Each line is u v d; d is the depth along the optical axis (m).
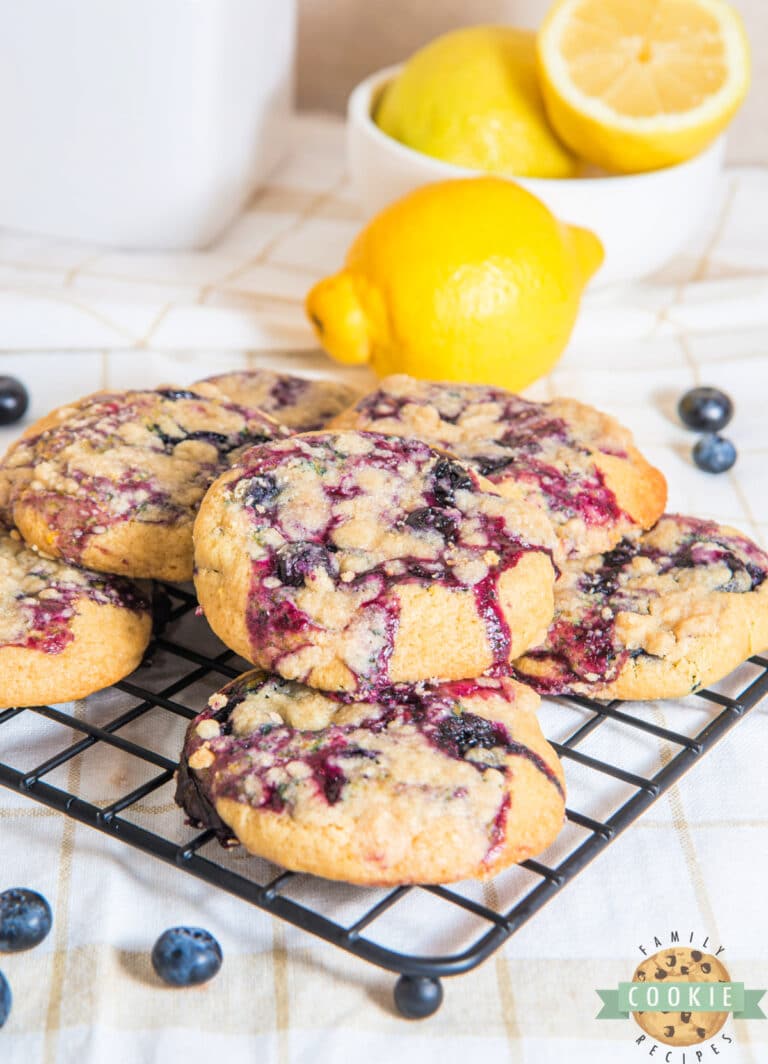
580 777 0.42
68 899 0.39
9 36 0.58
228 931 0.39
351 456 0.42
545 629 0.41
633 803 0.40
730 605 0.43
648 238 0.58
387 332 0.52
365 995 0.38
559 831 0.39
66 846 0.40
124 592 0.44
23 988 0.37
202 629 0.45
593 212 0.57
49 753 0.42
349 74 0.71
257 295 0.59
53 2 0.57
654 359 0.57
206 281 0.60
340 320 0.53
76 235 0.62
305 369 0.56
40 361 0.56
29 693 0.41
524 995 0.38
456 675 0.40
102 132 0.59
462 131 0.57
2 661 0.41
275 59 0.63
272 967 0.38
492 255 0.51
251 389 0.51
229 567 0.40
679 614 0.43
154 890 0.39
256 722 0.39
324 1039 0.37
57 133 0.59
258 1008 0.37
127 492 0.43
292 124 0.69
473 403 0.48
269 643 0.40
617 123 0.56
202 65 0.58
